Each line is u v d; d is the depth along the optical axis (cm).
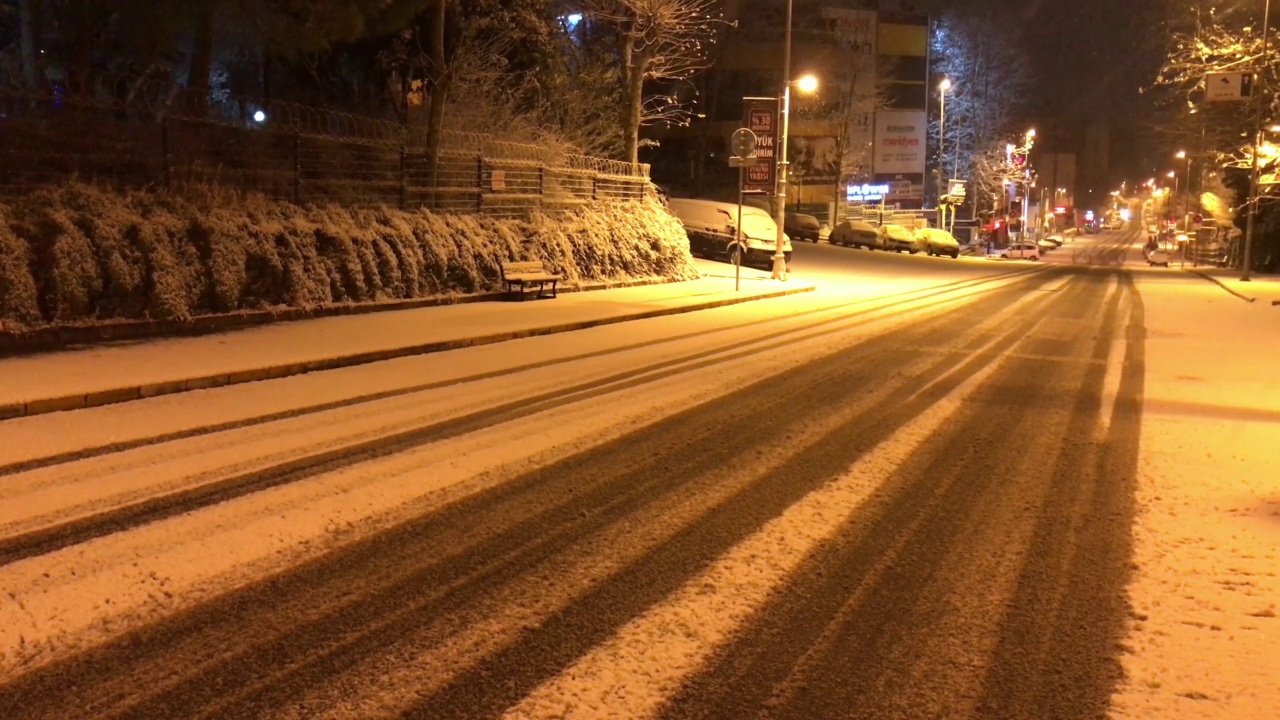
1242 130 4025
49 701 399
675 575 558
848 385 1202
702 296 2272
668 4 3130
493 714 398
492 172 2245
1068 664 454
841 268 4012
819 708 411
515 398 1052
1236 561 592
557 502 689
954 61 8881
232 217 1532
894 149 7831
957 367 1383
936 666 452
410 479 731
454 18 2603
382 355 1284
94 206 1345
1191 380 1308
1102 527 657
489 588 532
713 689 425
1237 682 437
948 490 742
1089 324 2094
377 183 1939
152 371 1062
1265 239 4828
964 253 8244
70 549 566
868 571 570
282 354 1211
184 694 408
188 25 1623
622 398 1073
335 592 521
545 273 2136
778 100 2895
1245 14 3406
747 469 791
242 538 595
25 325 1217
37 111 1385
